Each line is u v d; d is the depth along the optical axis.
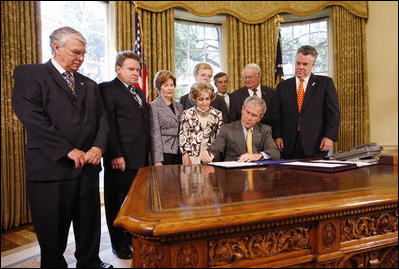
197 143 2.55
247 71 3.09
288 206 0.75
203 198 0.85
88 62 4.36
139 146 2.31
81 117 1.80
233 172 1.44
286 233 0.77
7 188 3.17
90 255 1.86
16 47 3.26
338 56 5.00
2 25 3.12
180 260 0.66
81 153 1.72
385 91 5.00
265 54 5.07
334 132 2.67
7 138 3.18
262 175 1.30
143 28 4.53
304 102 2.78
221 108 3.34
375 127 5.06
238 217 0.67
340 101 4.98
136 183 1.20
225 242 0.70
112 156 2.18
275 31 5.12
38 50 3.49
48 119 1.72
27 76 1.67
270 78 5.05
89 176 1.82
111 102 2.22
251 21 5.03
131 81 2.28
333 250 0.81
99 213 1.92
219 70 5.40
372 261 0.88
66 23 4.11
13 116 3.24
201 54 5.30
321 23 5.33
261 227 0.72
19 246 2.70
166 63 4.70
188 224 0.64
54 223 1.68
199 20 5.22
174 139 2.65
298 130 2.81
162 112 2.62
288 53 5.42
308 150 2.72
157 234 0.62
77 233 1.90
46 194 1.67
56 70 1.76
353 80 5.01
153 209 0.74
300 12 5.11
